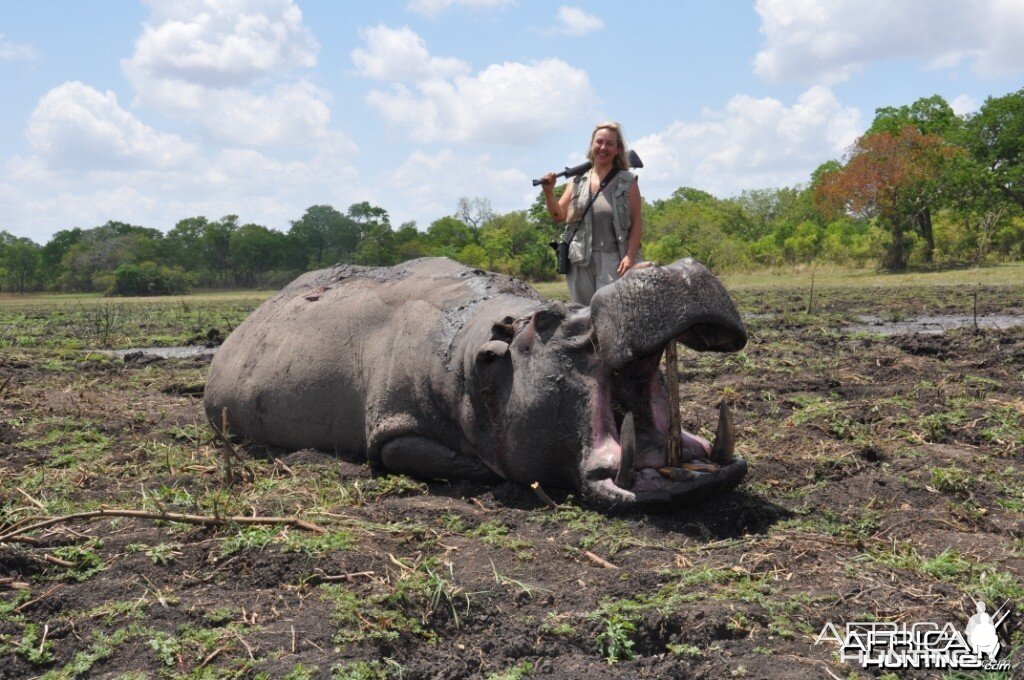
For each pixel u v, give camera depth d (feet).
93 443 23.24
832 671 10.77
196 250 370.12
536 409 16.69
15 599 13.06
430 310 20.11
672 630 11.98
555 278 219.82
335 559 14.01
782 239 274.16
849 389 28.40
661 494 15.40
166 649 11.53
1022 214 177.37
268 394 22.36
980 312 61.52
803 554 14.12
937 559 13.87
